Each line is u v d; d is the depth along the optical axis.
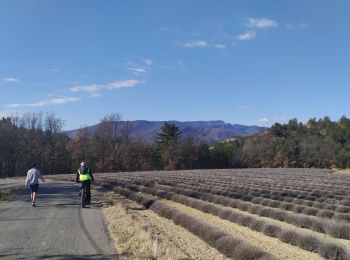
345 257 11.92
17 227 14.27
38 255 10.06
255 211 21.92
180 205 25.80
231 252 11.66
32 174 21.23
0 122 102.06
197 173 75.12
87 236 12.57
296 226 17.92
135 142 108.88
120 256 9.98
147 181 47.34
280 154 114.56
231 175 66.06
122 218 16.44
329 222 16.34
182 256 10.62
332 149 107.75
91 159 104.81
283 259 11.47
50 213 18.14
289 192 32.84
